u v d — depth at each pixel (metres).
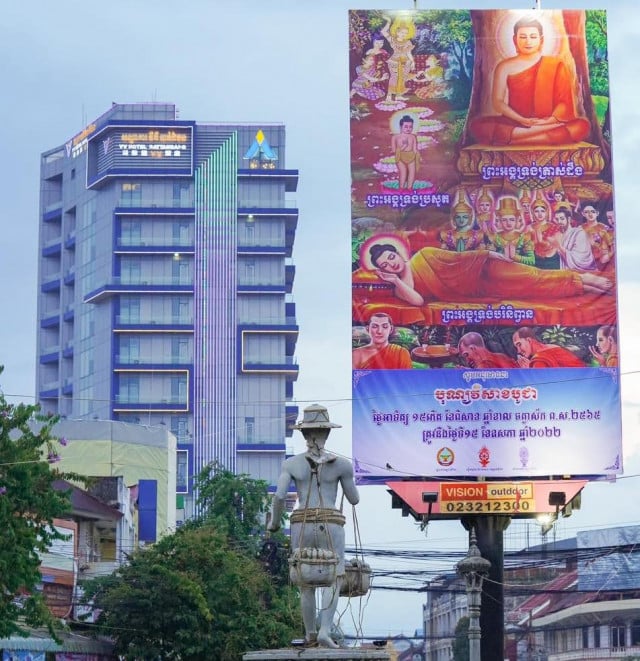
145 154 156.62
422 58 46.56
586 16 46.44
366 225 45.84
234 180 156.62
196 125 157.88
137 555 50.81
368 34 46.72
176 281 154.62
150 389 152.75
